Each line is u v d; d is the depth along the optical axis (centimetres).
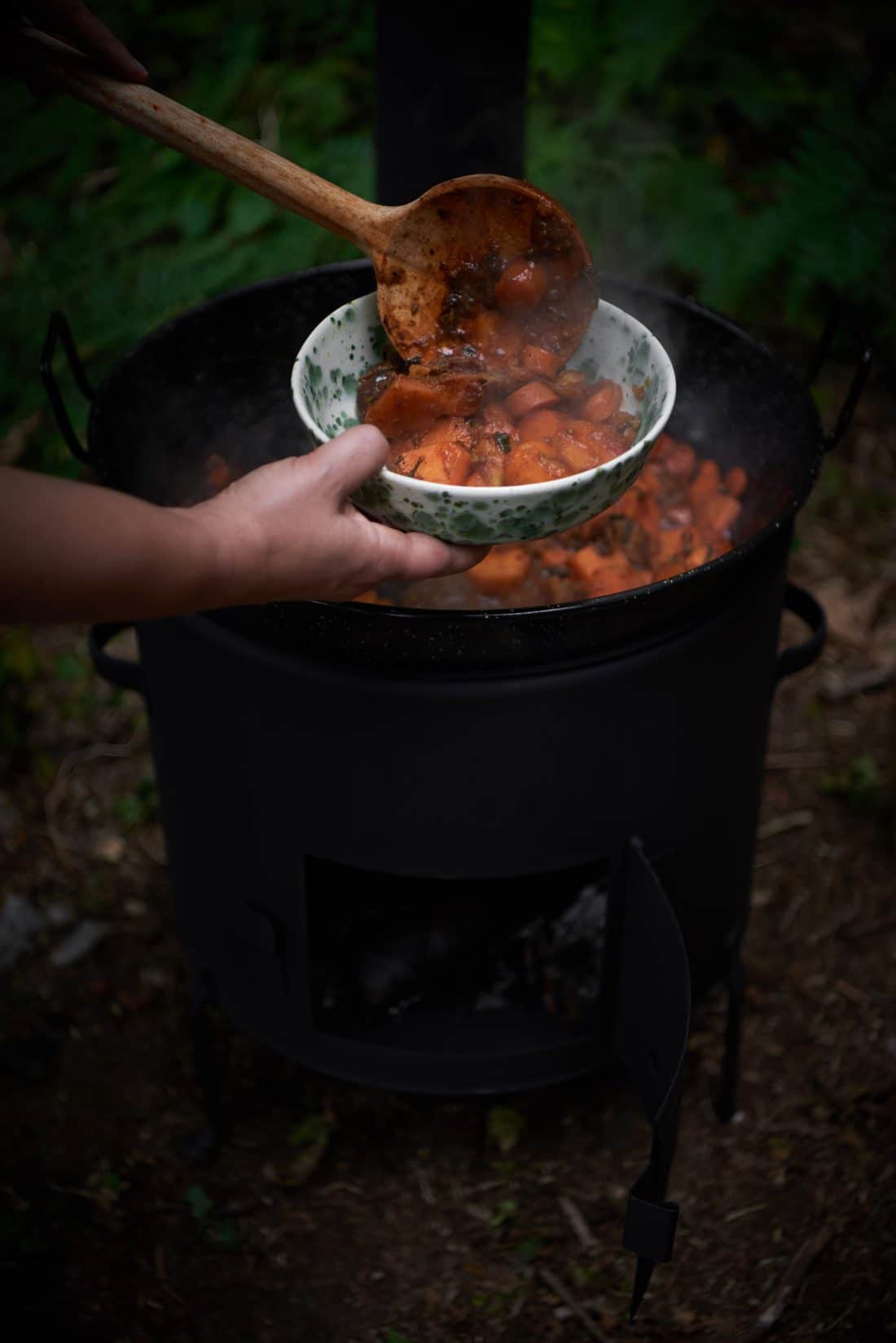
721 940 176
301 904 154
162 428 171
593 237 293
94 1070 205
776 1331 168
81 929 224
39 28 128
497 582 153
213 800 155
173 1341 170
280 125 314
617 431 132
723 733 151
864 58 332
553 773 139
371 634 127
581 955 175
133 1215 185
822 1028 208
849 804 241
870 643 268
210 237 277
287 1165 192
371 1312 174
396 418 127
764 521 170
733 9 334
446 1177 190
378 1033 169
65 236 274
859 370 143
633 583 155
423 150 177
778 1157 191
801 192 279
